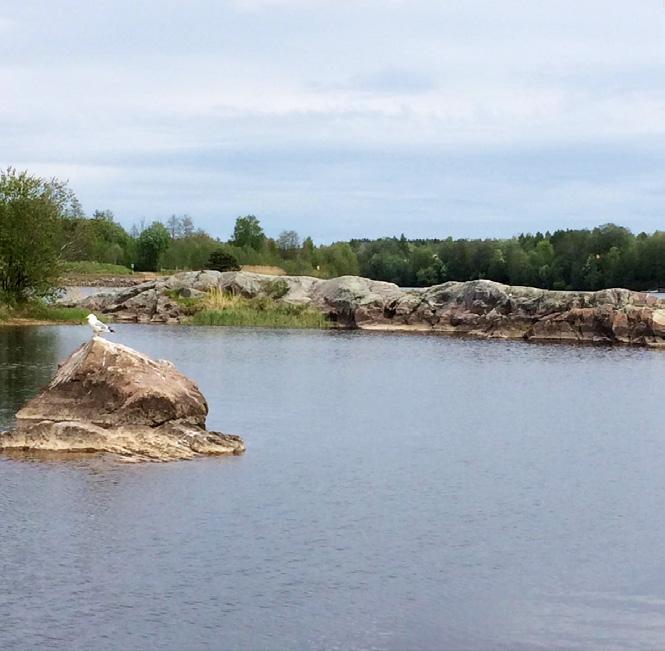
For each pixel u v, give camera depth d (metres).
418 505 25.38
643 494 26.98
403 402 44.25
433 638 17.16
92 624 17.38
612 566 20.84
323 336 81.44
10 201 81.25
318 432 35.72
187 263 168.62
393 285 95.00
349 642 16.92
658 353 70.50
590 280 165.62
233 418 38.38
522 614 18.23
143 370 31.52
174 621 17.59
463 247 194.50
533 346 75.44
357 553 21.34
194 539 21.95
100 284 141.50
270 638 17.00
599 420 39.97
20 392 40.59
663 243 156.62
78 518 23.20
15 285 82.44
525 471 29.78
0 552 20.77
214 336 77.88
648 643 17.11
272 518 23.77
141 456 29.48
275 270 145.38
